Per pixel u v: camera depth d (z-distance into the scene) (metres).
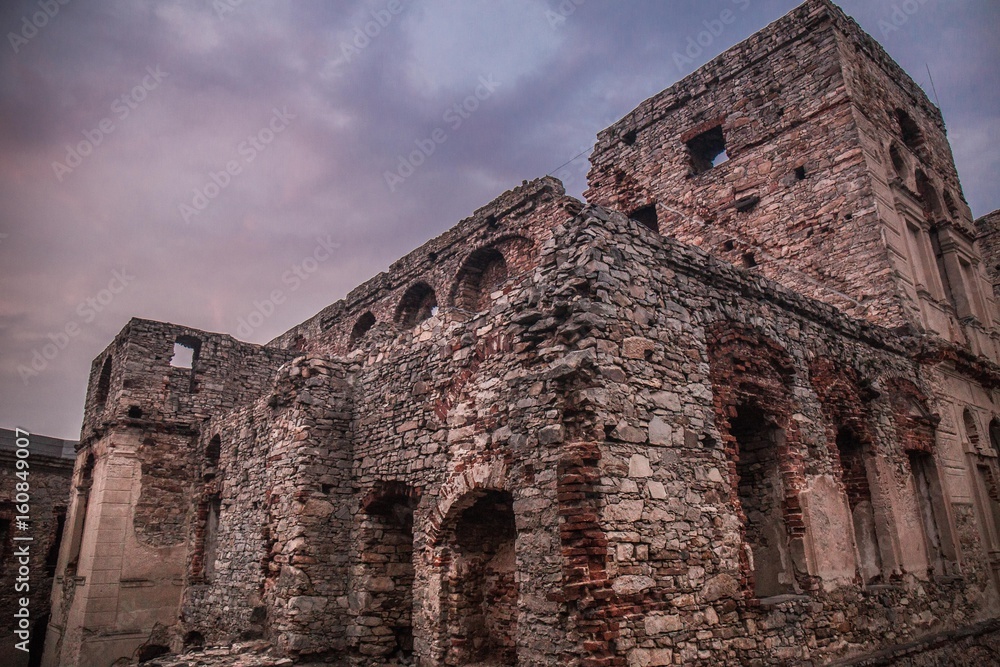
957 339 16.58
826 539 10.58
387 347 13.66
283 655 12.02
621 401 8.65
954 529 13.62
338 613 12.55
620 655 7.54
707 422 9.59
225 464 18.08
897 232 16.09
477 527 11.06
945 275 18.17
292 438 13.44
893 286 15.02
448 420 11.23
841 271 15.83
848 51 17.61
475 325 11.04
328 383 13.86
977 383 16.78
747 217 17.69
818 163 16.78
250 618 13.53
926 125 20.12
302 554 12.55
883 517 12.10
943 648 11.65
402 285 23.78
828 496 10.98
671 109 20.16
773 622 9.21
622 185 20.80
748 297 11.26
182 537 20.06
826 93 17.05
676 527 8.66
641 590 8.02
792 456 10.68
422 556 11.09
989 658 12.54
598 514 7.98
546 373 9.02
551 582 8.20
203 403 21.81
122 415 20.48
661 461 8.82
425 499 11.33
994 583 14.12
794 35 18.02
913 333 14.69
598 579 7.72
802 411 11.22
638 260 9.66
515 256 19.47
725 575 8.94
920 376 14.71
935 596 12.37
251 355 23.31
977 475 15.12
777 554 10.43
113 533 19.12
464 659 10.27
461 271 21.12
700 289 10.43
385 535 12.96
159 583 19.31
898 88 19.55
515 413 9.40
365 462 13.20
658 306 9.62
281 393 14.16
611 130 21.53
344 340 26.17
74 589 19.67
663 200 19.58
